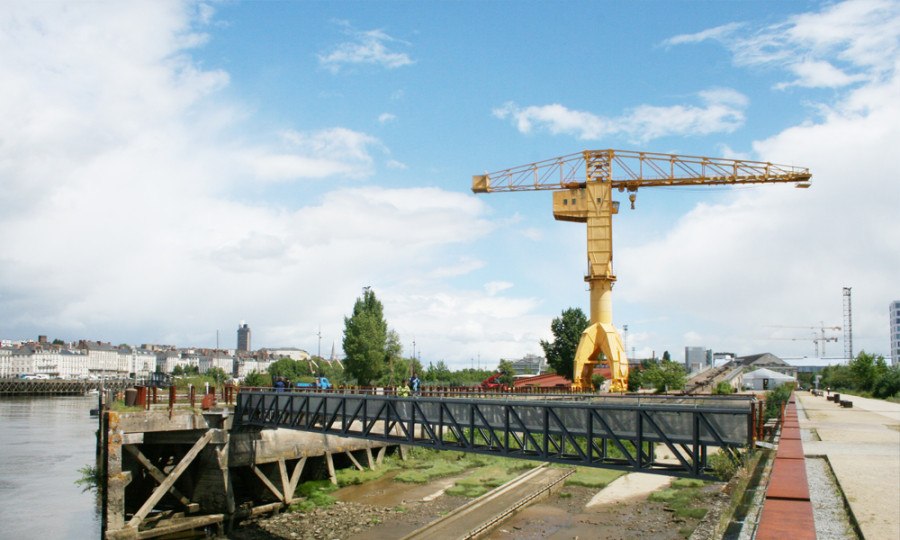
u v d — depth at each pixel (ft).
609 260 220.23
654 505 132.67
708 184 231.50
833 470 51.55
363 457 175.73
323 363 581.53
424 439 99.81
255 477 147.02
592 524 119.75
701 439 70.69
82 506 142.51
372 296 303.89
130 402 140.77
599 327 216.13
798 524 19.17
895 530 32.83
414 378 153.89
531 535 113.80
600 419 78.69
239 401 143.23
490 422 95.86
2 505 142.82
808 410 133.49
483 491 146.72
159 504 143.74
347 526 122.83
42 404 478.59
